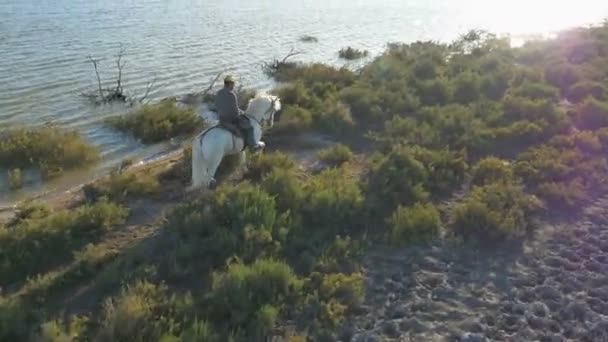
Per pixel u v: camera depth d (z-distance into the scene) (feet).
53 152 50.75
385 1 193.88
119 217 36.86
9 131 55.42
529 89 63.41
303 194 37.42
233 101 41.52
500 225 33.81
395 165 42.09
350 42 119.44
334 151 47.62
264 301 27.27
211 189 40.73
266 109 44.86
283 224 34.12
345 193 37.40
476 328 26.21
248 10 157.79
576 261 31.83
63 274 30.32
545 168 42.45
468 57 83.66
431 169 42.06
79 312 27.66
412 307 27.63
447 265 31.24
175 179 44.39
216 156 40.11
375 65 78.69
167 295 28.27
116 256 32.40
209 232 33.94
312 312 26.96
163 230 35.53
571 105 60.95
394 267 31.04
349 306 27.45
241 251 31.65
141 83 78.38
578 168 42.68
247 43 110.83
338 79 77.00
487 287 29.32
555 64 75.46
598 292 28.91
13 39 100.01
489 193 37.55
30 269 31.55
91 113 65.10
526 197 37.58
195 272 30.25
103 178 46.52
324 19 149.07
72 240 33.91
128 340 24.62
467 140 48.70
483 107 57.36
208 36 115.34
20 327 25.58
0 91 70.38
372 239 33.83
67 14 131.34
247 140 42.78
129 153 54.49
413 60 83.82
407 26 144.25
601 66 76.38
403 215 34.76
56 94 70.90
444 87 64.54
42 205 40.55
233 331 25.27
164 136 58.54
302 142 52.26
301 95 65.16
